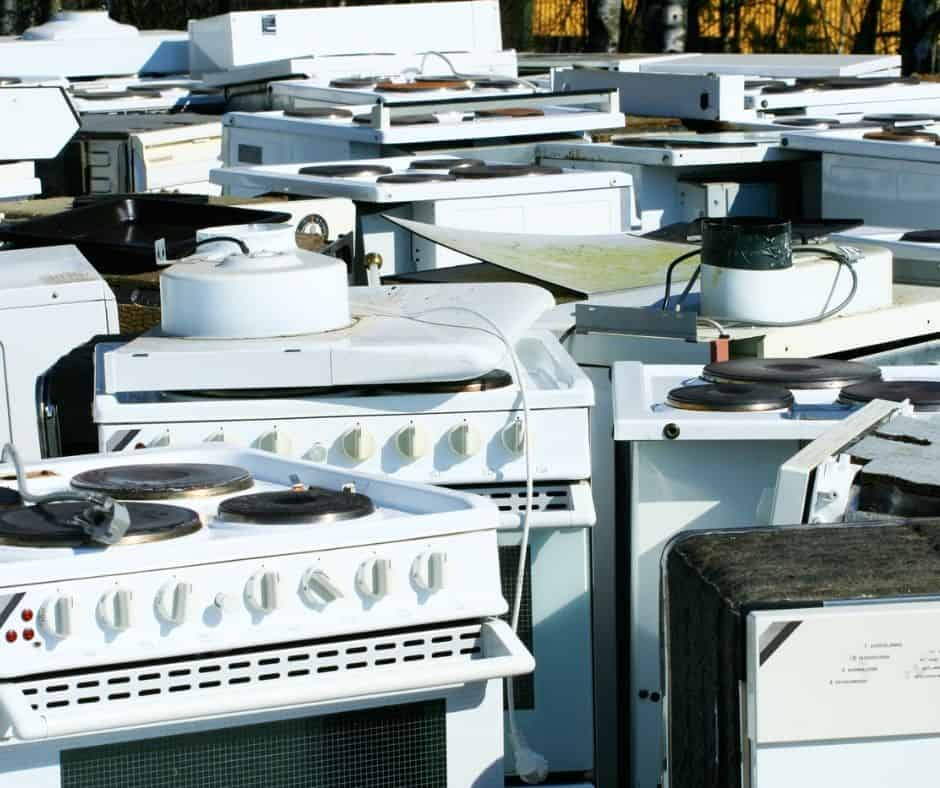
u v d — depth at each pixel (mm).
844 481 3168
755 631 2459
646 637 3793
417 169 7832
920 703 2490
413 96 9844
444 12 12938
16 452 2996
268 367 3664
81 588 2699
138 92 12055
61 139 8469
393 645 2912
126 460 3471
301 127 8852
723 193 8047
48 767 2750
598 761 4086
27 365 4516
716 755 2605
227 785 2883
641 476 3729
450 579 2932
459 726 3029
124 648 2715
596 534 4125
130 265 5426
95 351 4121
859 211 7797
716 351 4598
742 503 3713
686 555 2779
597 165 8312
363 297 4484
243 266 3895
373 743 2977
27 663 2662
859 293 5152
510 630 2977
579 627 3691
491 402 3674
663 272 5660
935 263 5875
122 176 9688
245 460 3475
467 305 4262
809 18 22547
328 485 3305
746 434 3643
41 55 13242
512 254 5805
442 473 3680
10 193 7996
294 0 24797
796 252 5195
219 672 2799
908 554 2707
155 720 2699
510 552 3664
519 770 3572
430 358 3635
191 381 3680
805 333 4926
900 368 4332
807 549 2752
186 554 2756
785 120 9219
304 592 2820
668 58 13016
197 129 9953
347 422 3684
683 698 2789
